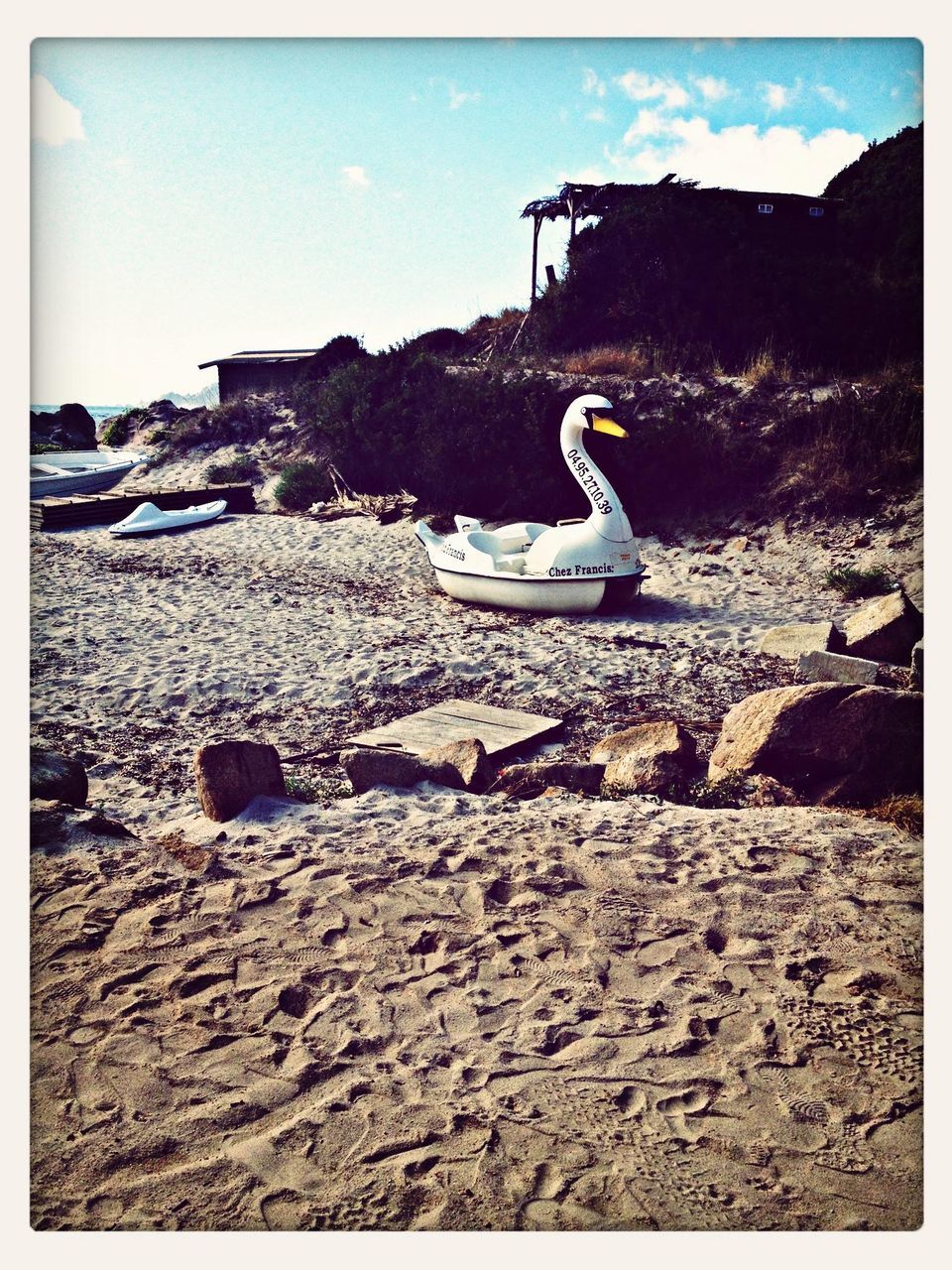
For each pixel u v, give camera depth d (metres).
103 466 22.06
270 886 4.56
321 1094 3.43
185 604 11.29
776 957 4.12
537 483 15.07
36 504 16.88
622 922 4.34
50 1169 3.18
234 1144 3.25
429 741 6.84
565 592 10.76
